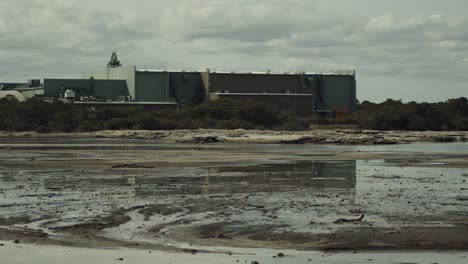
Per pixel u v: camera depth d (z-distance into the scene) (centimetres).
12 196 3934
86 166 6312
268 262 2231
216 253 2380
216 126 18862
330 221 3012
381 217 3130
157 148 10469
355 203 3628
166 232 2778
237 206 3506
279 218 3098
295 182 4838
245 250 2434
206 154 8619
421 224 2934
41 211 3328
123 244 2538
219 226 2898
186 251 2409
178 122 18825
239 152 9231
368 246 2481
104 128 18738
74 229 2847
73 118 19112
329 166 6506
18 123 18888
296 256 2328
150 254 2361
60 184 4644
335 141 13375
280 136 14725
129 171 5772
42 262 2245
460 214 3222
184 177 5219
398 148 11038
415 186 4550
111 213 3259
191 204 3584
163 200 3759
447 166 6531
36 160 7225
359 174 5550
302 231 2769
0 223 2994
